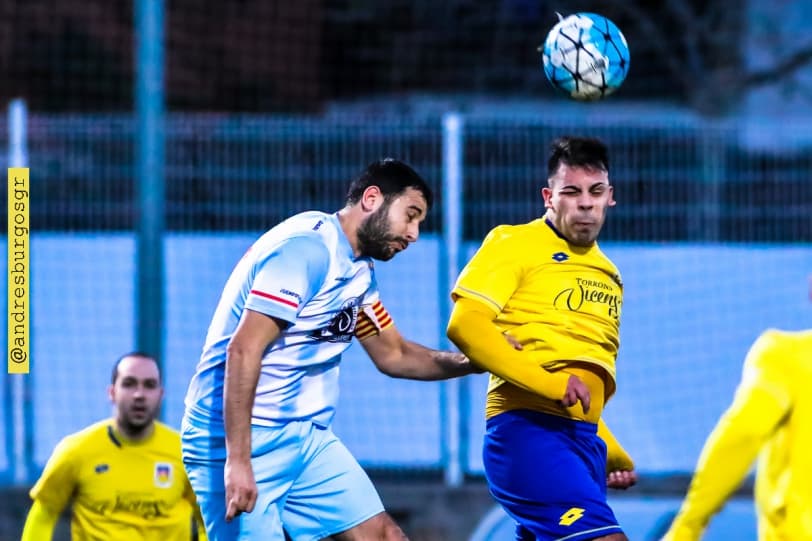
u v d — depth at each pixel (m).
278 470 17.75
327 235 17.28
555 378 17.31
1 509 33.38
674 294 34.88
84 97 60.75
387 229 17.50
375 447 34.47
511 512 18.38
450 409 34.34
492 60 65.38
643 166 34.25
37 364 34.41
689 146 34.22
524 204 33.88
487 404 18.95
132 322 34.69
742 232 34.72
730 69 61.25
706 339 34.97
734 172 34.41
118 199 34.66
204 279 34.19
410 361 19.31
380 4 65.88
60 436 34.41
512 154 33.88
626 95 62.22
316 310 17.38
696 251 34.78
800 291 34.78
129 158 34.72
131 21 61.59
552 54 19.67
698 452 34.97
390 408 34.50
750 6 61.75
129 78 61.41
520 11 65.00
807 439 13.65
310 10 65.19
